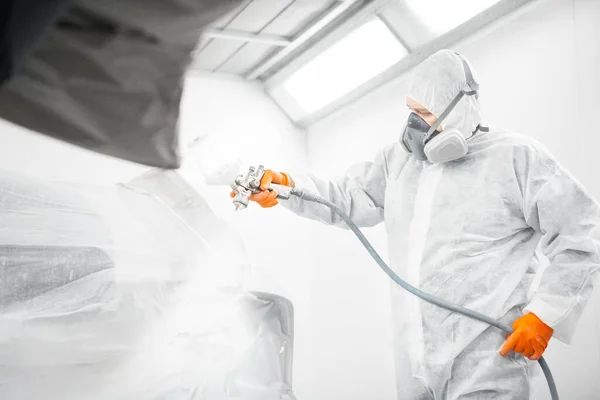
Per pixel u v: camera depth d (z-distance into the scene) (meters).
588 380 1.81
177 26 0.44
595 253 1.50
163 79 0.49
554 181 1.57
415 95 1.79
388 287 2.71
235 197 1.63
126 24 0.43
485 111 2.38
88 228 1.04
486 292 1.61
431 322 1.65
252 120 3.32
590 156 1.95
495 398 1.54
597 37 2.00
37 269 0.93
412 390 1.76
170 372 0.94
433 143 1.71
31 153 2.50
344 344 2.88
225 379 0.98
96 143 0.55
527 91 2.22
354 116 3.12
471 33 2.51
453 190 1.72
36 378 0.85
